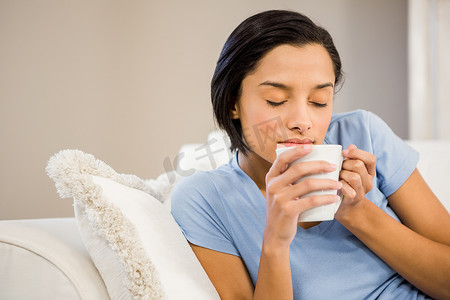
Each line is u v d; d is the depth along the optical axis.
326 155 0.65
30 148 2.82
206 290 0.75
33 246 0.71
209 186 0.94
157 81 2.92
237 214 0.90
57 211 2.82
